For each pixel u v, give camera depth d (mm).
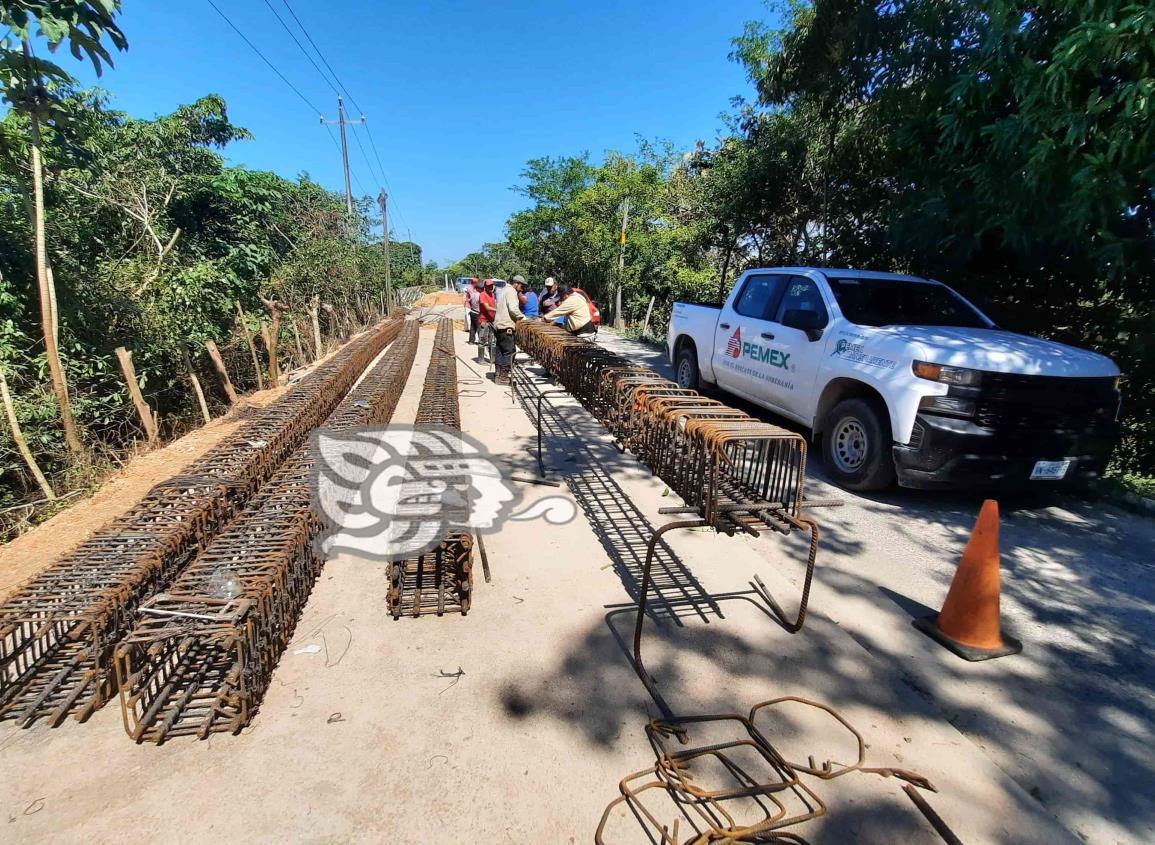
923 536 4312
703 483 2930
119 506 4652
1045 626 3270
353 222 23891
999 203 5438
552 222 27859
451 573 3426
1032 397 4309
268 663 2611
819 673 2789
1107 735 2494
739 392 6918
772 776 2203
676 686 2666
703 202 13047
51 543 3975
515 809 2037
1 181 6648
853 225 9188
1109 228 5105
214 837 1903
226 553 2891
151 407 7332
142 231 9352
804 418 5680
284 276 14844
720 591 3473
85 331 6609
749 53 10914
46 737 2322
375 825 1961
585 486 5113
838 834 1980
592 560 3809
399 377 8844
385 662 2777
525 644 2930
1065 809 2141
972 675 2838
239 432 4949
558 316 8406
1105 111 4328
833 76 8055
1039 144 4590
